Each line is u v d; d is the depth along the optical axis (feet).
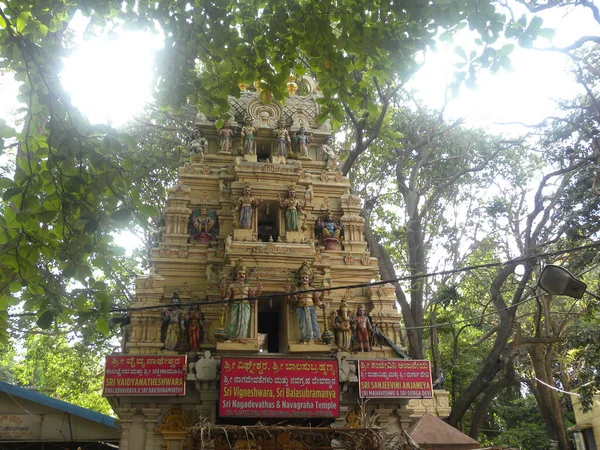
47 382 109.29
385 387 58.34
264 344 68.90
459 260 99.09
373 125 83.92
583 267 77.20
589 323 82.43
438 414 67.51
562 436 84.17
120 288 87.81
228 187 68.85
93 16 32.17
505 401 119.85
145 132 92.99
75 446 63.98
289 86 79.97
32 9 29.35
